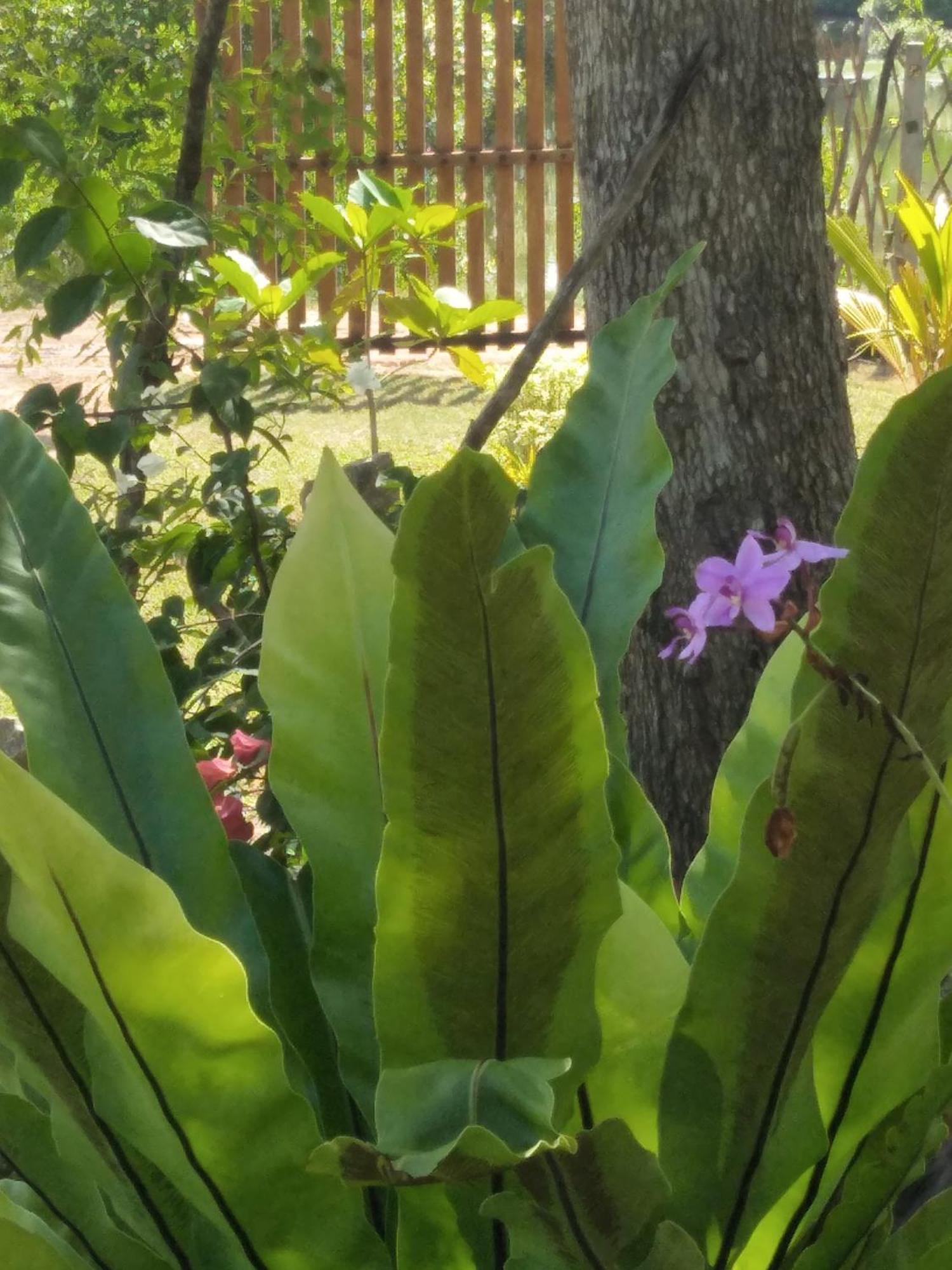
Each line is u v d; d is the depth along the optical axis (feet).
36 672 3.51
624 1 7.18
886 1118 3.31
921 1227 3.01
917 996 3.22
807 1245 3.39
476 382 8.58
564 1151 2.61
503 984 2.81
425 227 8.02
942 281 18.80
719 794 3.98
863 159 25.31
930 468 2.35
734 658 7.32
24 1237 2.91
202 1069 2.77
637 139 7.24
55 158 5.97
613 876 2.75
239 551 6.77
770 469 7.36
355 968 3.51
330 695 3.60
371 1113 3.44
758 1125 3.08
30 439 3.79
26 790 2.42
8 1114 3.25
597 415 4.19
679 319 7.29
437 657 2.47
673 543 7.48
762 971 2.88
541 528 4.09
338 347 8.00
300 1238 3.01
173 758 3.61
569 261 25.26
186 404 6.40
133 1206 3.14
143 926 2.58
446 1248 3.17
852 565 2.49
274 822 6.02
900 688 2.58
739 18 7.05
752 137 7.14
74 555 3.69
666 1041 3.22
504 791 2.59
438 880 2.69
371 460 6.52
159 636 6.28
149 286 6.73
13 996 2.77
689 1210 3.16
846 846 2.66
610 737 3.93
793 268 7.31
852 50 25.55
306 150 8.52
